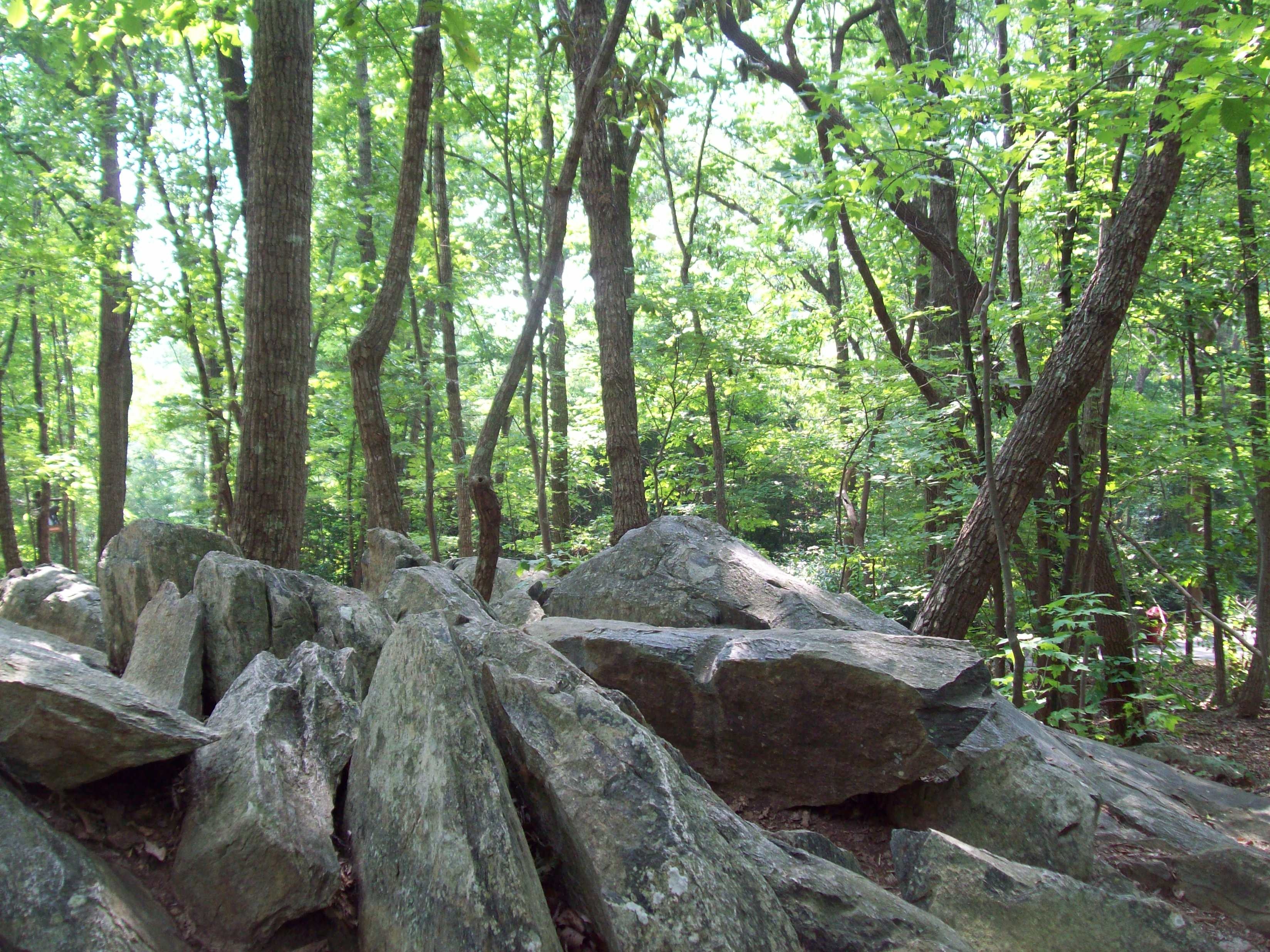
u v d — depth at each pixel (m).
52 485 20.50
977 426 8.77
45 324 20.38
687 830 2.46
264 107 6.18
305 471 6.39
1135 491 11.04
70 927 2.04
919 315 10.76
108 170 14.38
